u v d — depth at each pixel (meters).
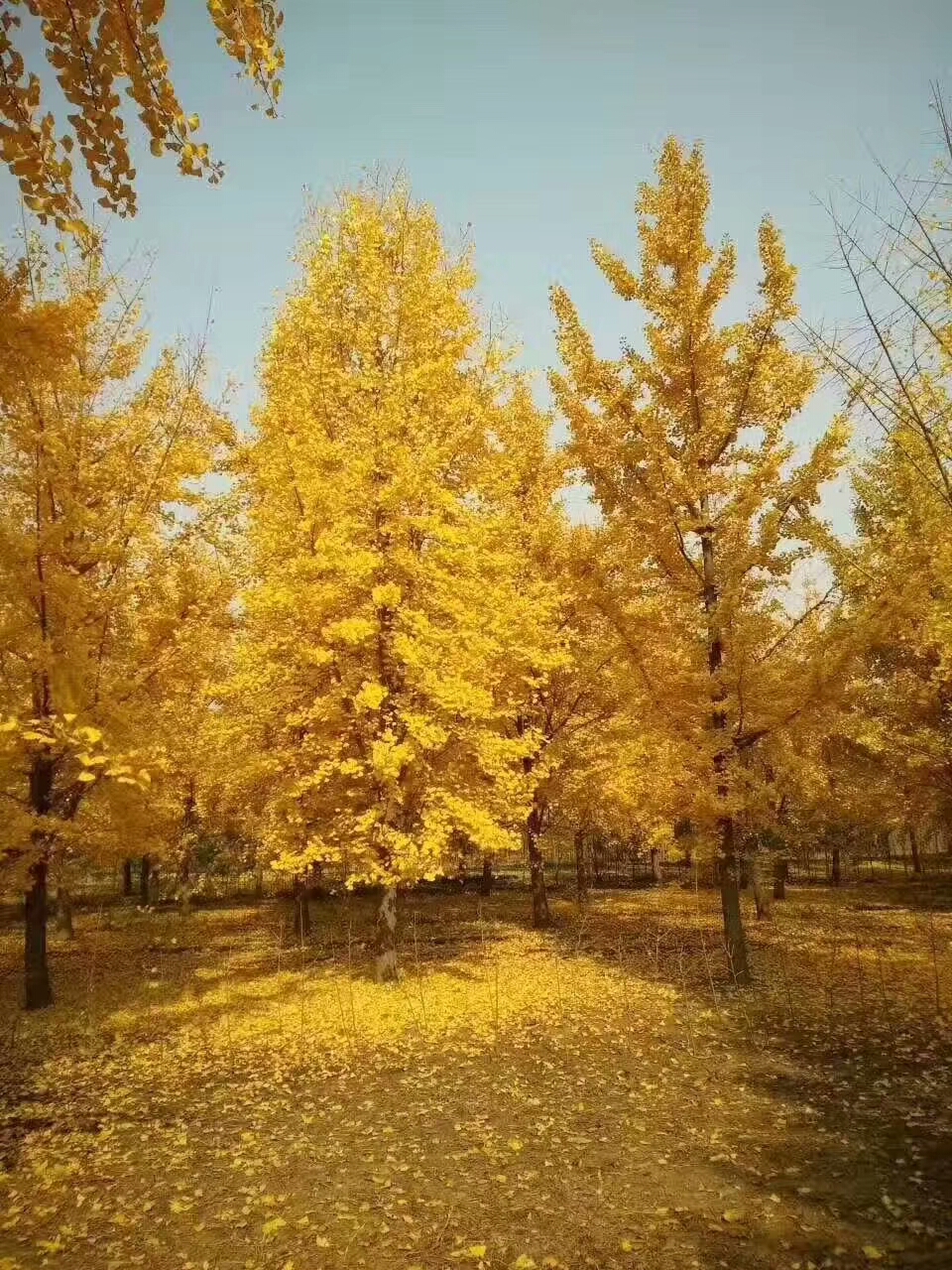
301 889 14.80
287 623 10.30
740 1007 8.73
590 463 11.00
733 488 10.40
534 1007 8.91
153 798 10.26
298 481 9.65
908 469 8.17
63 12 2.80
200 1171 4.95
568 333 11.16
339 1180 4.77
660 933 14.21
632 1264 3.73
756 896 15.78
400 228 11.17
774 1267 3.66
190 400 9.69
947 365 5.08
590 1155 4.98
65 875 10.77
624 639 10.41
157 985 10.62
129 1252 4.01
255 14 2.80
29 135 3.00
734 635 9.77
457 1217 4.25
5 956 13.34
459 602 9.82
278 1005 9.34
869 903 18.06
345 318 10.98
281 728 10.89
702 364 10.70
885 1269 3.58
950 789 12.79
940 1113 5.47
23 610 8.27
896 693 12.95
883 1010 8.49
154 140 3.06
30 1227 4.29
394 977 10.23
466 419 11.41
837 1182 4.46
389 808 9.87
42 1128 5.77
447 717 10.49
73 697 7.49
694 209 10.74
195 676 10.41
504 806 10.63
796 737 10.27
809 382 10.10
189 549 10.05
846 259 4.79
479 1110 5.86
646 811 10.78
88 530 9.19
